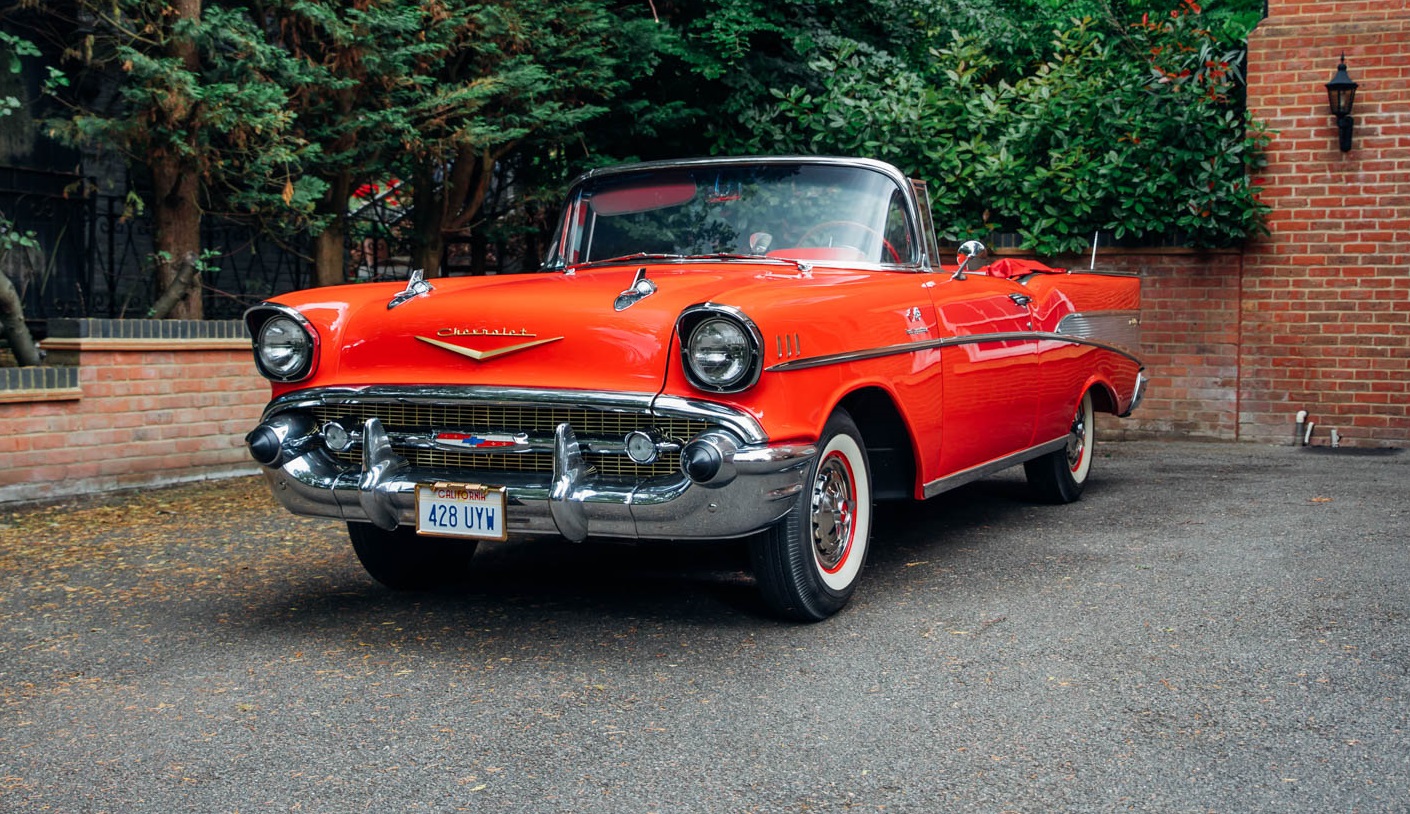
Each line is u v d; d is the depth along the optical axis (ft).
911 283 15.65
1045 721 10.60
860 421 15.84
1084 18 34.99
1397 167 29.32
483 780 9.53
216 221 30.30
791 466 12.45
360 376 13.41
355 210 35.35
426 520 12.88
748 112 33.76
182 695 11.64
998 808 8.88
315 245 29.78
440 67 29.12
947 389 16.06
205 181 26.43
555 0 29.91
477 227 34.14
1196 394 31.30
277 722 10.87
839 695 11.38
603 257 17.15
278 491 13.75
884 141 32.81
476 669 12.37
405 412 13.28
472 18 28.27
